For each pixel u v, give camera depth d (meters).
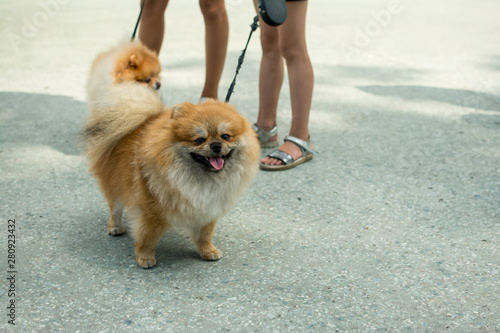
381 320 2.74
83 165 4.90
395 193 4.35
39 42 10.38
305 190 4.44
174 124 3.05
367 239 3.62
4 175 4.63
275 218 3.96
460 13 13.12
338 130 5.89
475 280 3.11
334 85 7.60
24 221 3.83
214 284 3.08
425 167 4.87
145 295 2.95
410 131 5.80
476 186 4.45
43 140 5.50
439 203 4.15
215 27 5.34
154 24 5.91
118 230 3.66
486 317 2.76
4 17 12.80
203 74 8.17
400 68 8.46
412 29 11.32
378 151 5.27
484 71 8.16
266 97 5.23
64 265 3.26
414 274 3.18
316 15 12.83
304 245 3.55
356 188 4.46
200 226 3.31
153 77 5.37
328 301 2.91
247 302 2.90
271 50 5.09
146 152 3.09
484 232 3.69
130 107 3.37
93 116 3.64
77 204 4.13
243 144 3.16
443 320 2.74
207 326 2.69
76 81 7.79
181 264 3.32
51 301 2.88
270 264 3.31
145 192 3.11
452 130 5.80
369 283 3.09
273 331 2.65
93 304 2.86
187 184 3.05
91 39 10.50
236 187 3.21
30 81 7.80
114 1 15.76
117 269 3.23
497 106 6.63
